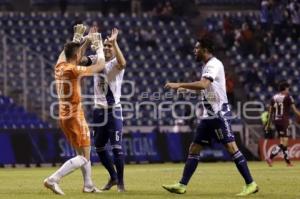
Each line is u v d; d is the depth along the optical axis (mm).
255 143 76438
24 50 81312
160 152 71438
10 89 80750
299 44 92688
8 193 31297
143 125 78500
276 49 91875
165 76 87125
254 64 89938
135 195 29844
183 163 70188
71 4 100312
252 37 91625
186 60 89312
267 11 94625
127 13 96688
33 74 82625
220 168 55312
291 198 28438
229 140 30047
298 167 57844
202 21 95938
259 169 54031
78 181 39812
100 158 33375
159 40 91375
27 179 43062
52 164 67625
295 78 88938
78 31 31828
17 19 89938
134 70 87250
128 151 70312
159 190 33000
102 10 98125
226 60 90312
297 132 78250
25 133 67438
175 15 95750
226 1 101562
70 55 30797
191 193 30938
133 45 89938
